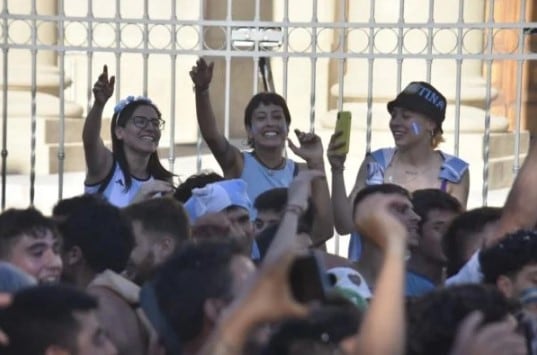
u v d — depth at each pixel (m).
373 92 16.25
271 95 11.16
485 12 17.22
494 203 15.84
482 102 16.89
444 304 5.23
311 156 9.93
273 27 13.61
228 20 13.59
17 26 17.25
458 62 13.14
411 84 11.16
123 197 10.88
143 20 13.51
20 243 6.57
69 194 15.88
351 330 4.57
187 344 5.26
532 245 6.43
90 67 13.63
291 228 6.30
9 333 4.91
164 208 7.57
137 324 6.54
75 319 4.95
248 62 20.75
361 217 4.68
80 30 20.61
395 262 4.46
